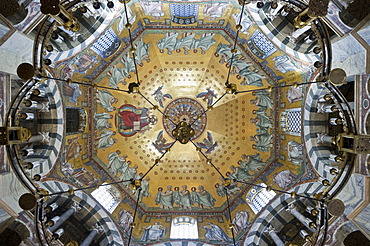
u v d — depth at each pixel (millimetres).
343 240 11109
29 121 13828
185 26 16250
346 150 9406
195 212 17578
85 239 13906
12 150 9984
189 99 20109
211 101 19781
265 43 15062
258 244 14570
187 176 19297
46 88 13195
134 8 14867
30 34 10844
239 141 19031
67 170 15133
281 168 16547
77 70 15461
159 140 20047
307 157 14492
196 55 18109
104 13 13500
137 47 16938
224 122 19578
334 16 10445
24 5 10023
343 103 9875
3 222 10008
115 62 16812
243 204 16859
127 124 19125
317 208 11219
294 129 15594
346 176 10141
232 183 18031
